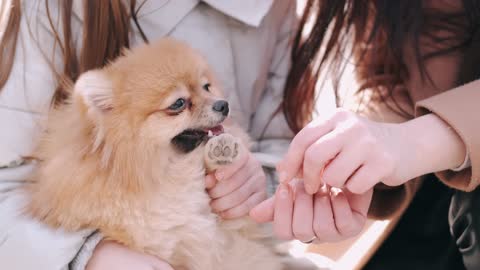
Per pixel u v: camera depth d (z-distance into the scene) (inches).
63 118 79.4
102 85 73.6
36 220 74.8
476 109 60.9
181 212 76.1
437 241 85.4
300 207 63.5
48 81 85.5
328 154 54.4
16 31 83.4
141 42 92.9
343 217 63.1
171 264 77.0
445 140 60.5
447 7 80.1
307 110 97.7
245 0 94.6
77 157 73.2
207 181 77.6
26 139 84.2
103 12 84.1
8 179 84.5
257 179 79.7
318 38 91.4
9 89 83.1
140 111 73.5
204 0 93.0
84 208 72.0
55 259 69.5
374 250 86.0
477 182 62.2
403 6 76.9
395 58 83.7
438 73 82.4
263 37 100.5
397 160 57.2
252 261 79.9
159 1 91.9
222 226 80.4
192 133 79.4
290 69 99.7
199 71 79.7
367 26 86.7
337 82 94.9
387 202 83.0
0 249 72.5
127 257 70.9
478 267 68.1
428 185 88.0
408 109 87.7
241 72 100.7
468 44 78.0
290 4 105.8
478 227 67.4
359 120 57.4
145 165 73.9
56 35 84.0
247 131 104.1
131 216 73.1
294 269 87.6
